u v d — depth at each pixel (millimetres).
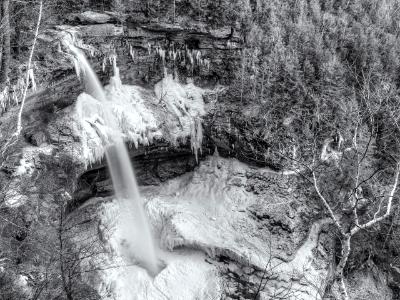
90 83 17250
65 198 14227
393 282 17281
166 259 15781
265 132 18578
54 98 15711
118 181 17875
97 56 17641
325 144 14531
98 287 13781
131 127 17672
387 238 17094
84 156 15695
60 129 15508
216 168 19422
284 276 15023
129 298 14055
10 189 11945
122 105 18359
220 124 19391
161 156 19031
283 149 17766
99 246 14508
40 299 9125
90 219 16719
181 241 15859
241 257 15164
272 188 18016
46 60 15133
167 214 17203
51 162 14625
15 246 10953
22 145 14125
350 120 16609
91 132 16266
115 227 16438
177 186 19359
